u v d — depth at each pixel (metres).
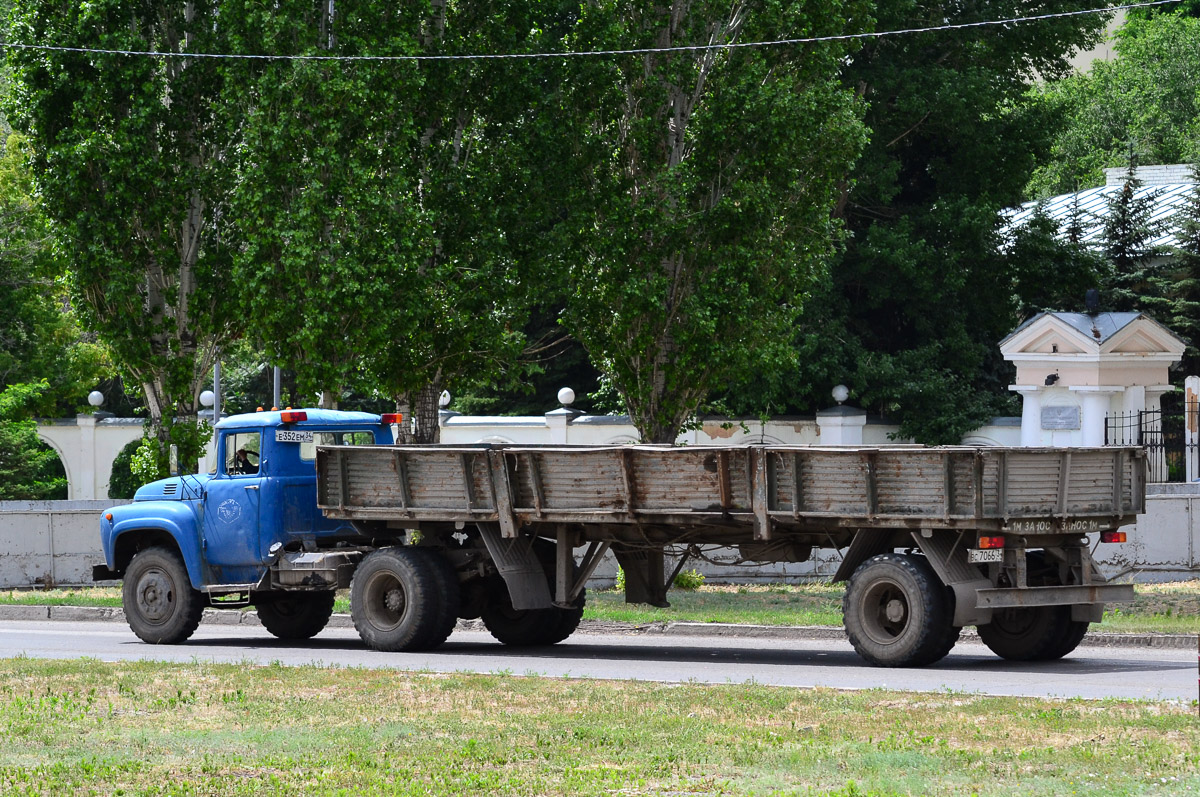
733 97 51.09
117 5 50.34
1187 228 85.06
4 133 84.69
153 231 52.41
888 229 78.69
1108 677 26.30
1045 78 86.69
